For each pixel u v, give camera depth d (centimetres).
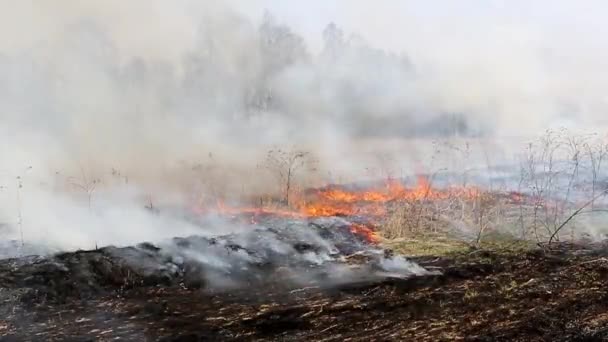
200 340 427
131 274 550
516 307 507
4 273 520
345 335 445
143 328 444
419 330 456
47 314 465
